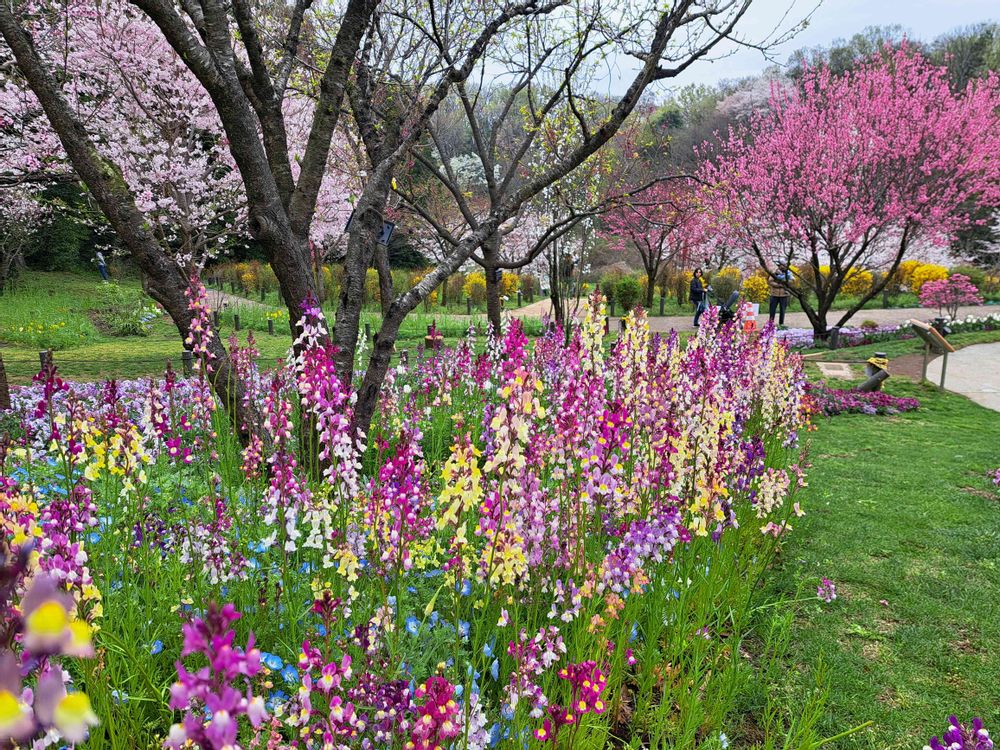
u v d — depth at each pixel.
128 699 2.33
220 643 1.16
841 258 20.72
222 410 6.30
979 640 4.48
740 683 3.50
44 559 1.95
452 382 7.68
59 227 34.66
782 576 5.24
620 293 28.27
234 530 3.68
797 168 20.52
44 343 18.64
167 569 3.36
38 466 4.70
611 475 3.02
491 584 2.58
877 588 5.14
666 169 27.02
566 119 10.60
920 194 19.19
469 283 33.50
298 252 5.52
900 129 19.22
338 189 18.42
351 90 6.91
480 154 10.29
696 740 3.27
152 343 19.88
